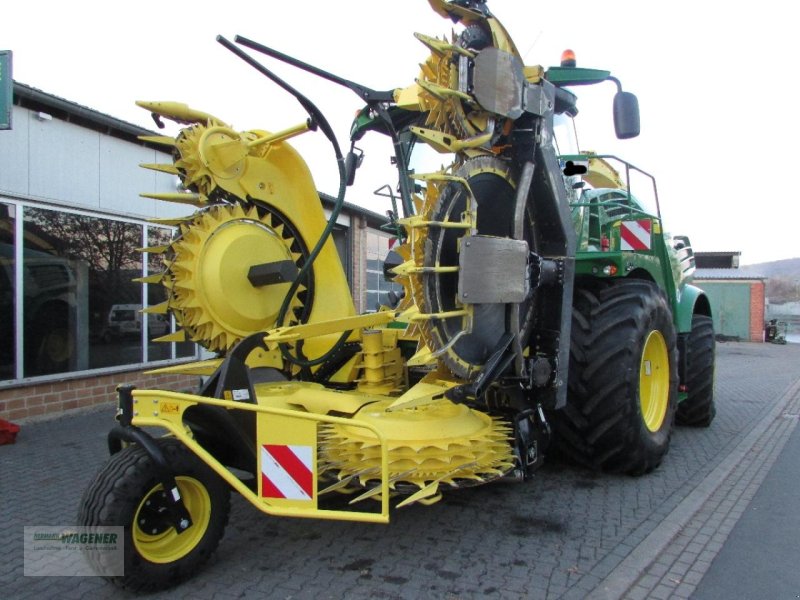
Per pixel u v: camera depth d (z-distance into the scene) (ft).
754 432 22.86
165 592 9.91
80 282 23.56
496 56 12.02
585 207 17.56
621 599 10.05
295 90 12.49
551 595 9.97
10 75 17.51
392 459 10.75
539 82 13.29
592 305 15.72
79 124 23.00
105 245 24.52
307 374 14.92
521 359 12.75
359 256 41.47
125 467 9.48
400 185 14.44
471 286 11.23
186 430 10.10
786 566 11.60
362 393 13.56
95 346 24.30
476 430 11.87
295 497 9.89
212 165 13.34
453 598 9.85
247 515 13.29
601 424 15.11
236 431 10.66
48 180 21.94
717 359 58.13
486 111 12.04
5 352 20.93
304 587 10.14
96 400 24.12
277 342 11.71
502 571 10.79
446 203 11.35
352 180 14.57
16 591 9.97
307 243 15.42
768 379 41.19
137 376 25.93
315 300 15.35
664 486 15.60
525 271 12.38
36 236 21.81
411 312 10.73
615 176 21.36
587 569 10.90
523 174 12.77
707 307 24.91
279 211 14.92
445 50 11.28
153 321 26.96
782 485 16.58
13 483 15.48
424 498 10.43
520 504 14.14
